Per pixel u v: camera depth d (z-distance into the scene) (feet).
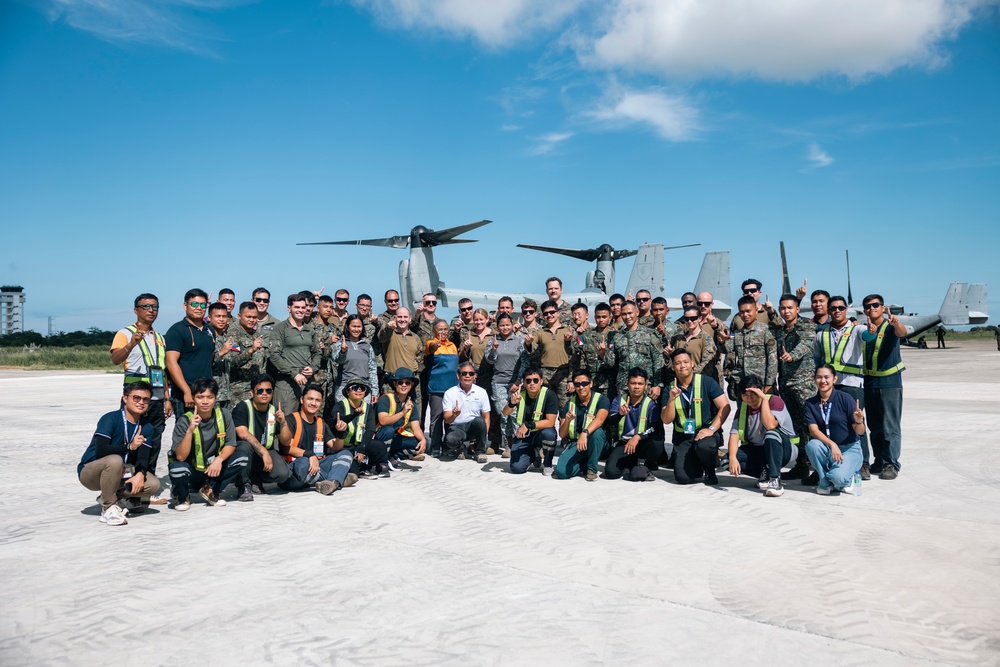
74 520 20.22
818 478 24.36
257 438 22.86
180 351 23.35
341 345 28.94
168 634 12.10
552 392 27.43
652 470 27.73
